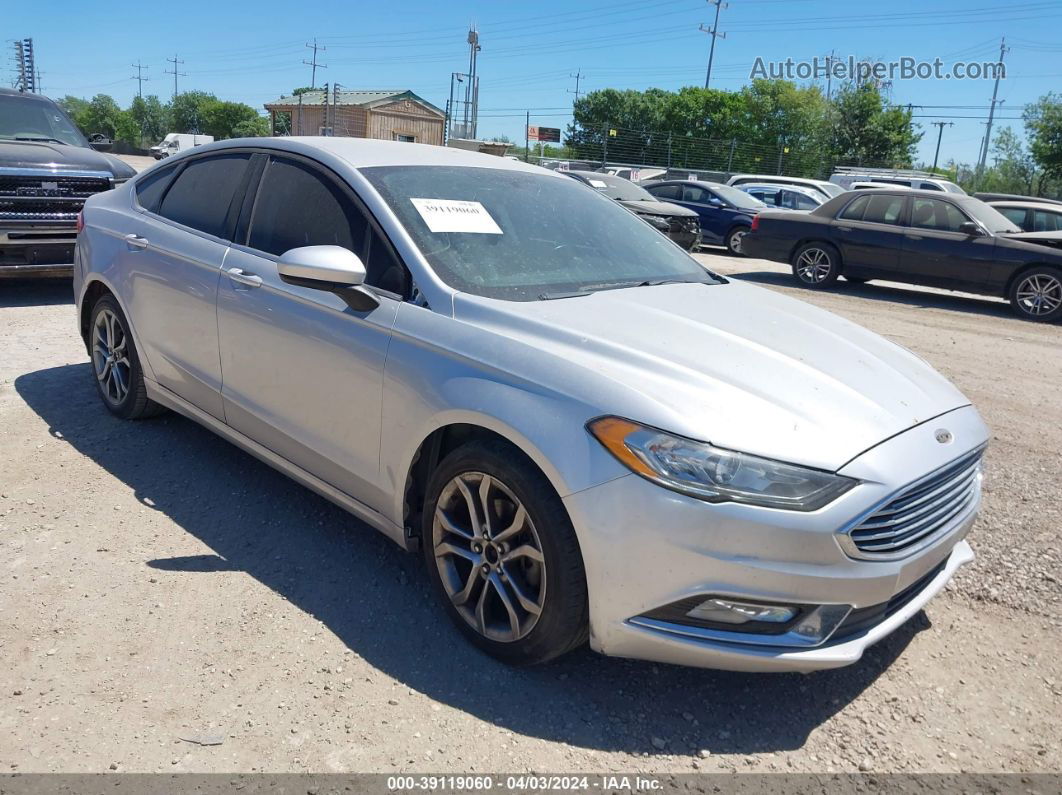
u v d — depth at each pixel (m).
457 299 2.93
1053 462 4.91
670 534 2.35
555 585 2.54
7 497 3.76
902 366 3.12
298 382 3.34
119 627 2.88
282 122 50.97
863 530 2.42
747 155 52.72
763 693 2.76
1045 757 2.52
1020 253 10.62
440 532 2.92
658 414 2.41
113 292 4.43
